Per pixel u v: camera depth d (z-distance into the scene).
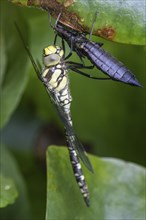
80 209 0.55
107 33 0.52
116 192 0.56
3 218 0.60
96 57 0.55
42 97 0.67
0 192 0.56
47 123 0.69
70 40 0.55
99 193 0.56
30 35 0.60
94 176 0.56
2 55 0.59
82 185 0.55
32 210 0.64
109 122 0.67
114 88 0.67
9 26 0.59
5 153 0.61
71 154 0.55
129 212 0.56
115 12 0.52
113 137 0.67
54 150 0.55
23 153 0.68
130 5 0.52
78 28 0.52
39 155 0.68
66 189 0.55
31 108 0.68
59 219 0.54
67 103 0.57
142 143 0.67
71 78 0.66
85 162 0.55
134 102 0.67
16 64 0.59
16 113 0.69
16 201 0.60
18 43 0.59
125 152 0.67
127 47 0.65
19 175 0.61
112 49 0.65
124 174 0.56
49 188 0.55
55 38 0.57
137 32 0.52
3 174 0.60
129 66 0.66
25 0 0.52
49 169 0.55
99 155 0.67
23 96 0.68
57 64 0.56
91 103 0.67
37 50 0.60
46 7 0.52
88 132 0.67
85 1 0.52
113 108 0.67
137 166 0.57
